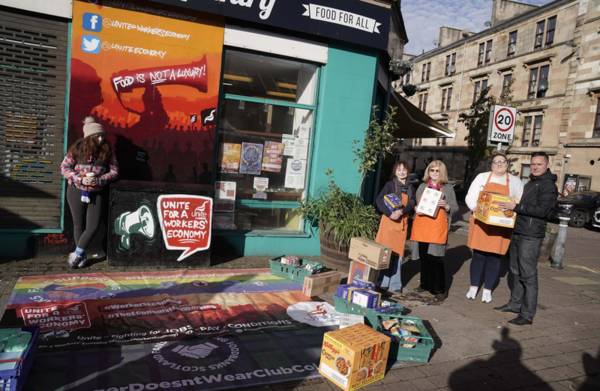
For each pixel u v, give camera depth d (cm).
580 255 1067
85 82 539
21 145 530
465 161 3834
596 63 2559
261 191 668
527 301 491
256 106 652
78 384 288
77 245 520
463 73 3878
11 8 504
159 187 542
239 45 611
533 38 3095
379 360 332
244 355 349
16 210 534
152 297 451
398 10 791
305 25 633
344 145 699
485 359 394
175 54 576
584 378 374
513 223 498
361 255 521
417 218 557
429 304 535
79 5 525
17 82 520
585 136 2605
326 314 450
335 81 681
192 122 595
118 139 562
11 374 260
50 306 406
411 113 1107
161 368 317
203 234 570
